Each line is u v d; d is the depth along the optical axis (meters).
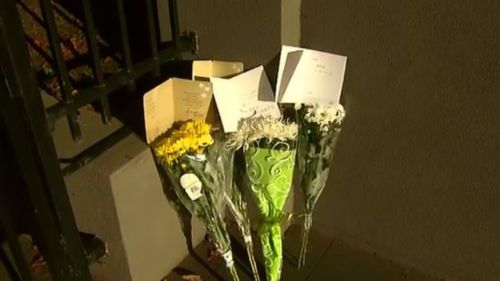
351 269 1.78
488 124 1.37
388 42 1.40
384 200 1.69
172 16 1.57
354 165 1.68
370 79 1.49
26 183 1.30
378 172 1.64
